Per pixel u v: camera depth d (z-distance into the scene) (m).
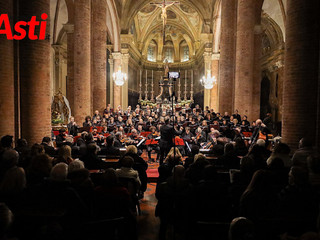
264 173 2.95
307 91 6.32
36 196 2.96
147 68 39.31
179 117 14.62
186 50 40.28
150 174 8.10
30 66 7.44
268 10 19.56
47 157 3.47
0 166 3.76
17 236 2.69
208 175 3.44
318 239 1.70
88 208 3.13
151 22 33.81
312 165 3.43
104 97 14.50
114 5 22.11
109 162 5.95
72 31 15.05
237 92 11.68
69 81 15.11
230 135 10.80
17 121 7.47
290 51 6.56
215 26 21.77
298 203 2.84
